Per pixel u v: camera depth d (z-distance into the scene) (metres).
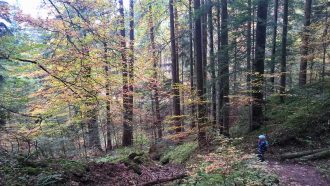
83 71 7.52
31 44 8.14
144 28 25.17
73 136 19.20
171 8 21.58
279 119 16.47
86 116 15.79
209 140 16.23
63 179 8.83
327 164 11.15
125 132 21.84
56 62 7.29
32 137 12.52
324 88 16.78
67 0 7.14
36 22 7.30
